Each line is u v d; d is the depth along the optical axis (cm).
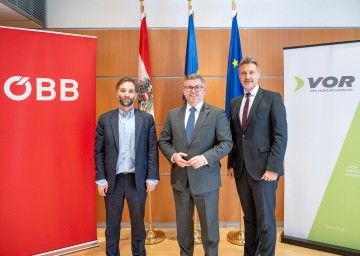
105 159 221
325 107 254
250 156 206
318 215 262
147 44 289
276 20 314
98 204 321
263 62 314
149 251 265
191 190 201
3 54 222
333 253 254
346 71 244
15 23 295
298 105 264
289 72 267
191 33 284
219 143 204
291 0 313
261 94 209
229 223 322
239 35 309
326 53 251
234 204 321
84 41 253
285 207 277
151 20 312
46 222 244
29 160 234
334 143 252
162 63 313
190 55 282
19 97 228
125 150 221
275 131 199
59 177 247
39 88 234
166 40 312
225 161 320
